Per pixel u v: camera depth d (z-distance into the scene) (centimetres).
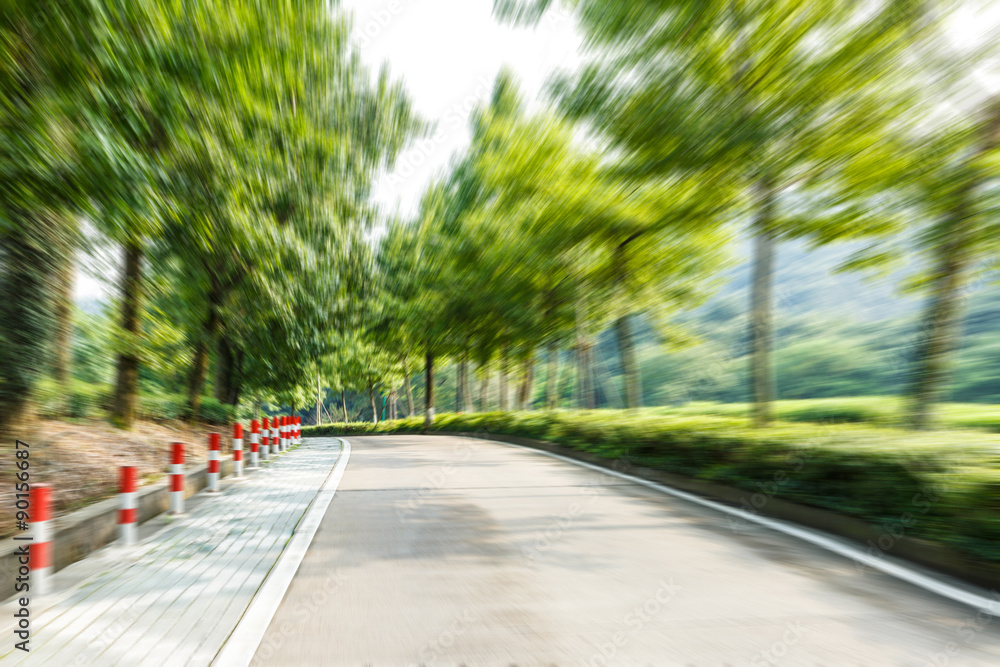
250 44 880
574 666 331
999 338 3469
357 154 1420
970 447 568
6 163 581
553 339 2419
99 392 1259
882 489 591
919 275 888
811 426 852
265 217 1317
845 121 876
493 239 2280
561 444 1670
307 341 1969
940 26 769
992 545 470
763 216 1073
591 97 1090
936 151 812
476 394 5172
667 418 1241
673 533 656
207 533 653
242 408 2008
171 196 855
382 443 2253
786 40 848
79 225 731
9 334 755
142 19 681
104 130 654
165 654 345
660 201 1245
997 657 341
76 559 540
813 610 416
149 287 1287
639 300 1938
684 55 959
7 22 548
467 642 363
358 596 448
